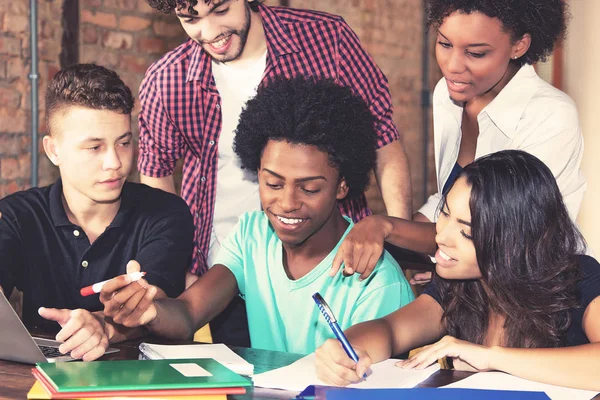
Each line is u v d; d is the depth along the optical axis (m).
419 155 5.73
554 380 1.51
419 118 5.72
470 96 2.10
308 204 1.80
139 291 1.72
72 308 2.08
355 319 1.88
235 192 2.50
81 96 1.90
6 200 2.10
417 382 1.50
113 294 1.70
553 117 2.12
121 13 4.08
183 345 1.74
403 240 1.90
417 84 5.70
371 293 1.87
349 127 1.81
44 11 3.76
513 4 1.98
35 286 2.08
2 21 3.61
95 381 1.36
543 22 2.05
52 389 1.34
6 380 1.50
